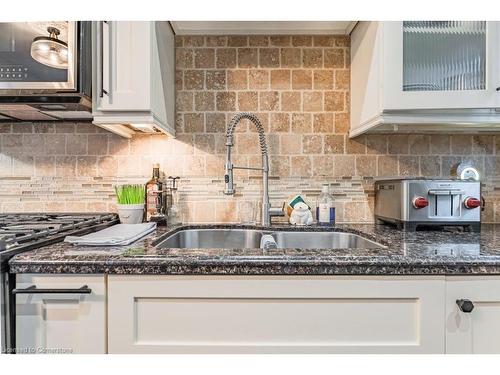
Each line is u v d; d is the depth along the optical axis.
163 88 1.31
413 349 0.77
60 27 1.10
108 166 1.50
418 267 0.77
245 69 1.50
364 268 0.77
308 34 1.49
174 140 1.50
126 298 0.77
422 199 1.17
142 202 1.41
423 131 1.45
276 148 1.50
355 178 1.51
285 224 1.44
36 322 0.77
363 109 1.32
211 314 0.78
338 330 0.78
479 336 0.77
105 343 0.77
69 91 1.11
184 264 0.77
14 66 1.09
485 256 0.79
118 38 1.15
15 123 1.48
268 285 0.78
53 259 0.77
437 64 1.14
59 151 1.49
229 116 1.50
